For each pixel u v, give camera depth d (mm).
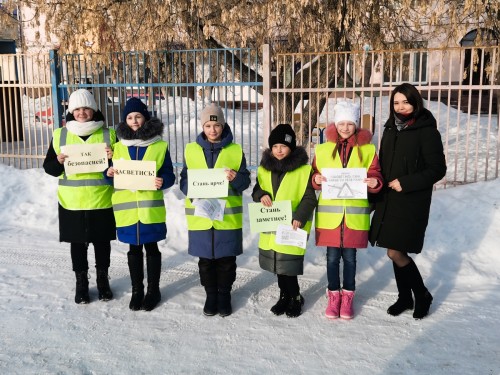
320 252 5883
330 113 10914
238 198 4348
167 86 8672
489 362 3545
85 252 4660
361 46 9234
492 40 8805
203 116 4215
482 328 4059
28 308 4535
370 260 5625
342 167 4168
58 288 5004
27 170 9195
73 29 9062
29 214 7555
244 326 4180
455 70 16953
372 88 7547
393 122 4141
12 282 5160
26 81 9828
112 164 4465
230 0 8773
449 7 8312
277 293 4883
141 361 3627
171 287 5043
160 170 4426
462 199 6625
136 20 9211
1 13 9180
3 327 4160
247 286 5055
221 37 9625
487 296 4691
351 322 4223
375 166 4172
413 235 4031
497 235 5805
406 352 3711
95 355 3715
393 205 4074
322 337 3967
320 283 5125
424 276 5219
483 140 12141
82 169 4367
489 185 6918
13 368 3520
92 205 4441
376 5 8562
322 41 8492
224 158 4242
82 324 4223
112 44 9359
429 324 4152
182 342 3912
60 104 9617
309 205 4180
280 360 3629
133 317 4363
